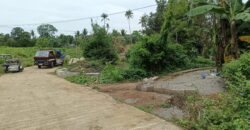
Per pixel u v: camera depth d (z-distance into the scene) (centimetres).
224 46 1507
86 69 2297
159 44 1922
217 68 1572
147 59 1870
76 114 901
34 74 2230
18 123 824
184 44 2600
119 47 4125
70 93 1286
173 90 1137
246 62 999
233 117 675
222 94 836
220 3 1352
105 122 802
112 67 2012
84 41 2914
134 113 884
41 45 6153
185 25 2492
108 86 1447
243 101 711
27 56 4312
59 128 765
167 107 925
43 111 955
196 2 1396
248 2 1293
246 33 1406
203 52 2778
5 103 1101
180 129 705
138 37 2136
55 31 11200
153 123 768
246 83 764
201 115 720
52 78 1911
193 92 977
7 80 1845
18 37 8712
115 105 1008
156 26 3756
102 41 2789
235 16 1286
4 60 2792
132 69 1777
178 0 2102
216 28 1572
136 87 1312
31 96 1237
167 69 1978
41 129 763
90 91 1327
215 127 649
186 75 1738
